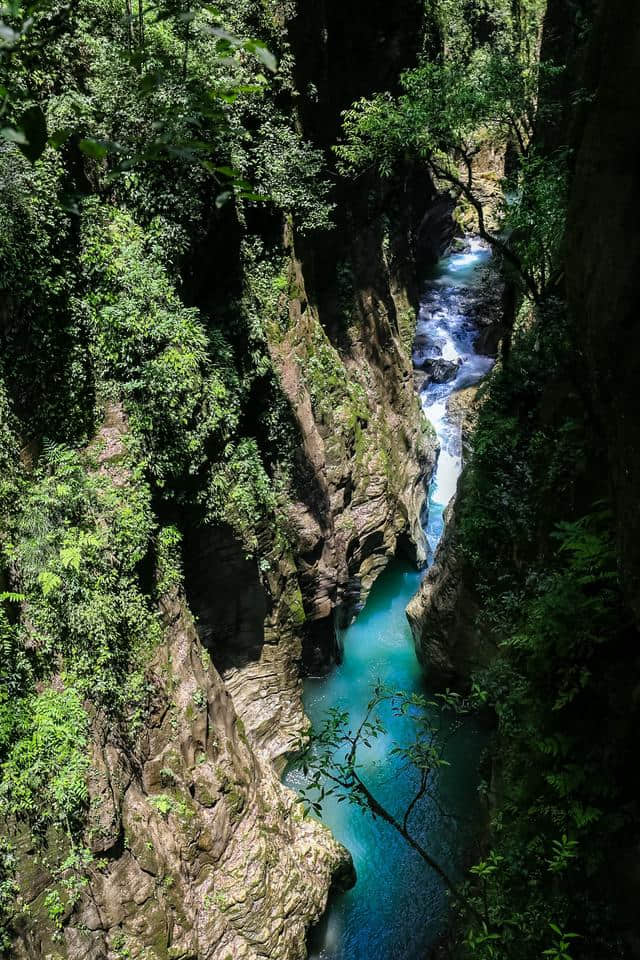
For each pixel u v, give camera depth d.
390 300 27.72
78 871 11.48
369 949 15.49
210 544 16.52
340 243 25.05
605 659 9.53
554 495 13.30
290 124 20.83
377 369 26.78
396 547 26.69
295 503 20.08
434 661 20.22
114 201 14.52
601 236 6.82
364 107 17.64
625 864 8.20
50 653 12.02
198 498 15.57
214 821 14.00
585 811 8.51
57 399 13.11
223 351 16.73
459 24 34.25
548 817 9.68
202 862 13.73
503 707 11.91
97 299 13.66
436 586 20.00
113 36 13.24
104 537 12.88
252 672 18.77
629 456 6.82
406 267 30.45
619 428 6.99
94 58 13.08
